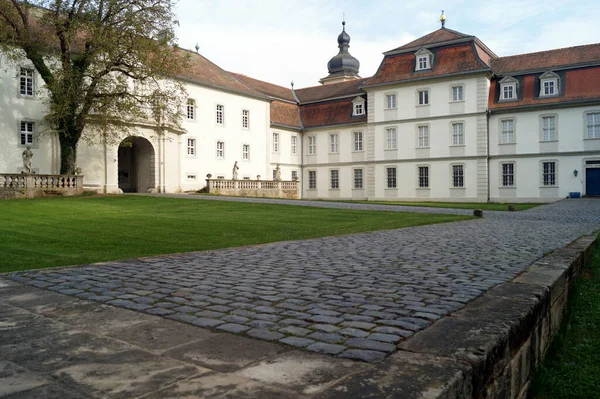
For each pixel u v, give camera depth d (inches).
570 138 1557.6
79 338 145.2
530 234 490.9
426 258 319.9
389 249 373.7
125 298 202.4
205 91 1632.6
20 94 1163.3
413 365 116.9
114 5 1069.1
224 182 1488.7
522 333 162.9
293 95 2266.2
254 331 152.1
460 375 110.3
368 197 1879.9
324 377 111.6
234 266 290.5
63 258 348.8
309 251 364.5
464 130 1675.7
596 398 177.8
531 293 197.8
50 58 1131.3
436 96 1723.7
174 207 872.9
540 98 1599.4
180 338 145.2
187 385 108.2
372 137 1867.6
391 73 1822.1
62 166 1138.7
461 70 1658.5
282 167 2020.2
